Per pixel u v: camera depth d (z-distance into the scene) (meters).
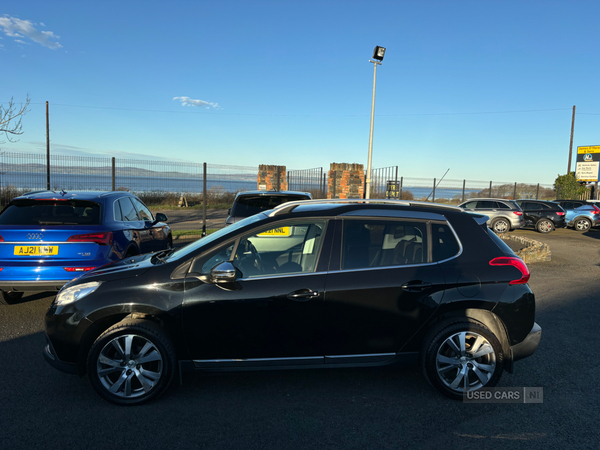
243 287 3.25
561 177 28.42
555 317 5.54
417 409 3.20
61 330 3.22
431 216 3.52
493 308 3.31
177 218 19.22
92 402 3.27
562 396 3.41
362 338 3.30
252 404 3.26
